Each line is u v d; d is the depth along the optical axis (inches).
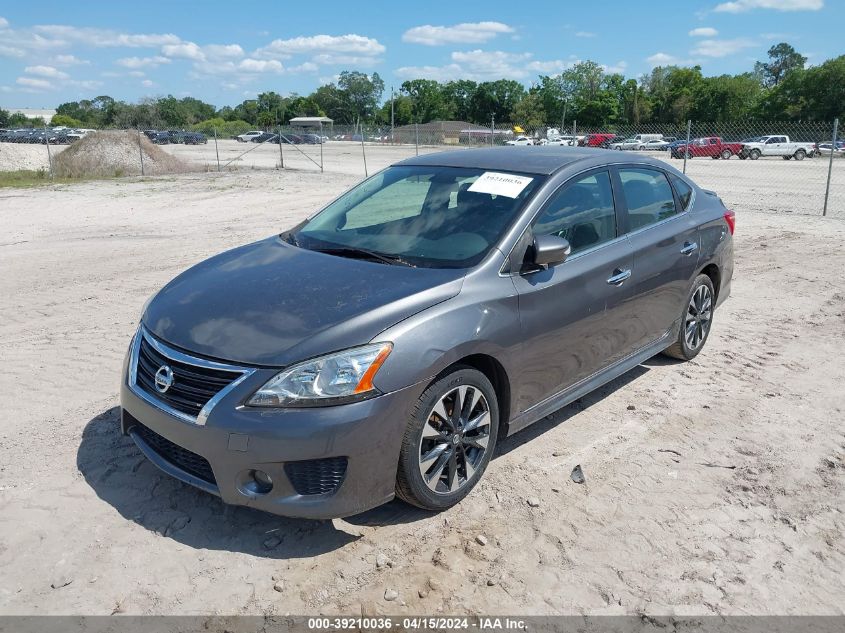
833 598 118.2
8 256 389.4
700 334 223.0
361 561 124.0
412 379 123.8
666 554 128.0
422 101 5295.3
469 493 145.8
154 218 565.0
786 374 215.2
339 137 2583.7
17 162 1226.0
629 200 186.9
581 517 138.5
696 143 1547.7
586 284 162.7
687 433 175.0
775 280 331.6
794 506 144.3
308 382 117.8
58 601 112.6
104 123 3592.5
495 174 171.5
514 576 121.2
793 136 2438.5
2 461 154.3
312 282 140.9
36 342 235.3
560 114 4483.3
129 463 153.6
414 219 164.9
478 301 138.3
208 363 122.6
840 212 594.9
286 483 118.8
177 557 123.5
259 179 957.2
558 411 186.7
